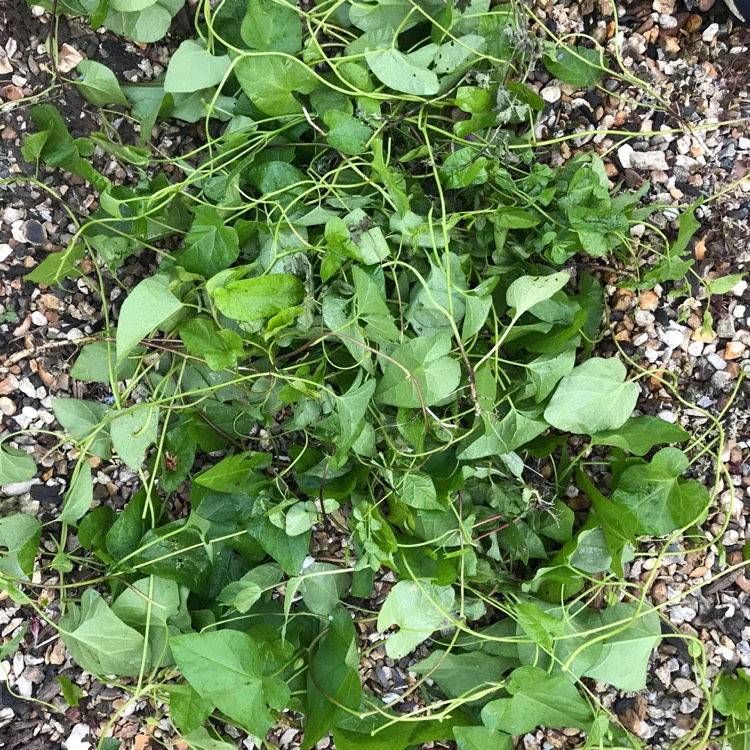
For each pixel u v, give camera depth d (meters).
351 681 0.45
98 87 0.48
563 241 0.47
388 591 0.52
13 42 0.49
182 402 0.49
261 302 0.43
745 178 0.51
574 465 0.51
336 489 0.47
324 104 0.48
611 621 0.49
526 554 0.48
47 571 0.50
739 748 0.50
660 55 0.52
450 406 0.49
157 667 0.47
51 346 0.47
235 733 0.51
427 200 0.49
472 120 0.46
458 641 0.51
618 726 0.51
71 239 0.50
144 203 0.45
